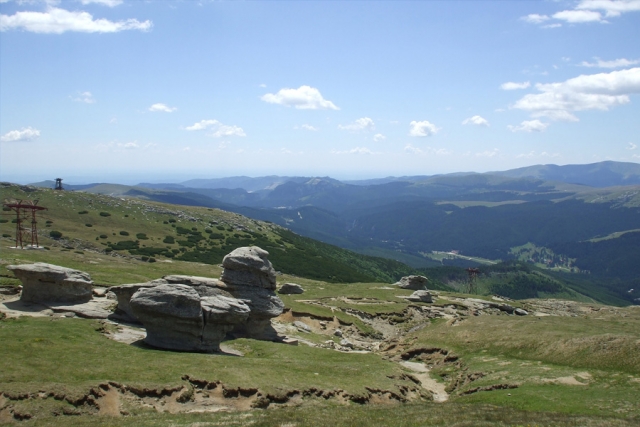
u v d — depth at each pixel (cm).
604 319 8350
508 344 6594
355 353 6562
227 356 5150
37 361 3909
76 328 5100
